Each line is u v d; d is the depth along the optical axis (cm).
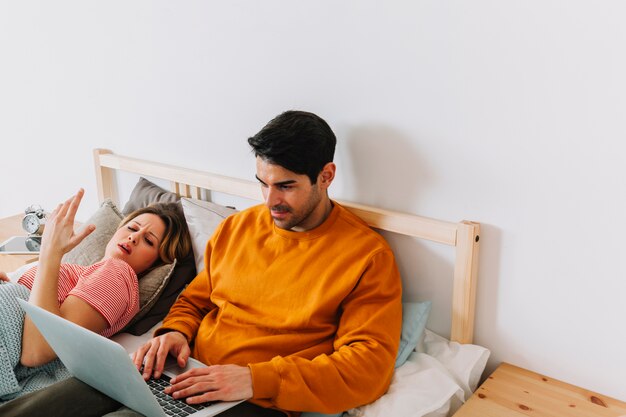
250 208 157
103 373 115
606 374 125
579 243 123
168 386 128
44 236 147
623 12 109
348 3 144
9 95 255
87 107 223
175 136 196
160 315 161
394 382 131
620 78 112
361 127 149
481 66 127
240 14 166
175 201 190
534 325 133
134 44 198
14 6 237
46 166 252
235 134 178
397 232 144
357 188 154
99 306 144
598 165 118
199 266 170
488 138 130
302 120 133
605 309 123
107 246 168
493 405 121
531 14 119
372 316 132
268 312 140
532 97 122
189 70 185
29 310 119
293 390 121
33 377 141
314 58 154
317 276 138
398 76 140
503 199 131
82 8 210
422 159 140
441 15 130
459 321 138
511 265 133
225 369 123
